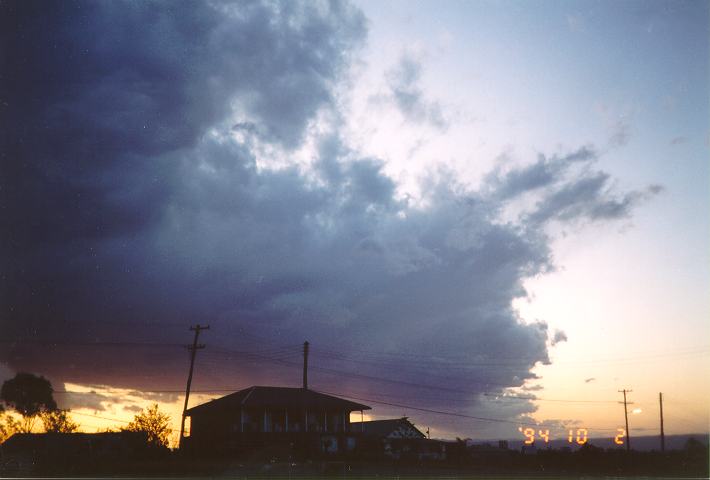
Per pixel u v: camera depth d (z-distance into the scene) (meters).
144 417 48.31
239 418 47.72
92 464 36.66
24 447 45.28
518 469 38.41
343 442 49.66
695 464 38.59
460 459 47.34
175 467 34.31
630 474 35.19
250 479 32.19
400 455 49.91
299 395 52.09
